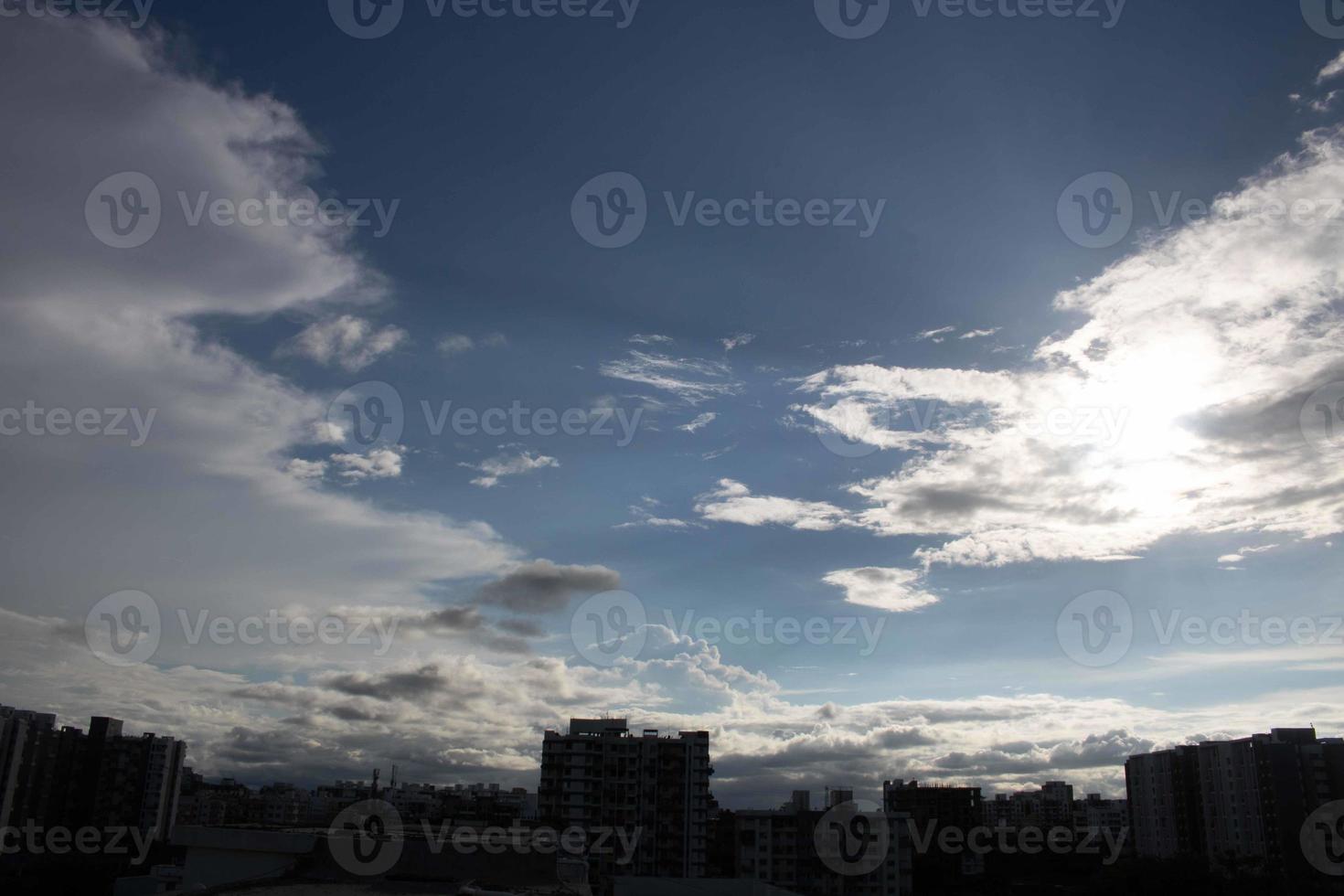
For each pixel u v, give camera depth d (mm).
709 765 116688
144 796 149500
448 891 47469
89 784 146625
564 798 114625
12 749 135125
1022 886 151000
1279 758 144250
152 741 152000
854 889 121125
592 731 118438
